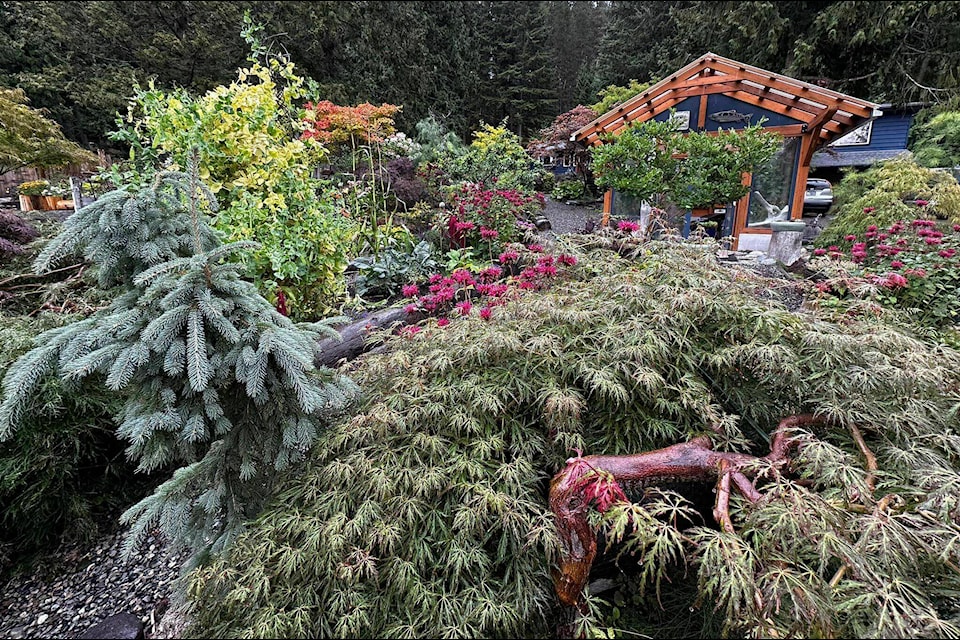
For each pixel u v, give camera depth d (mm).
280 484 1515
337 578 1169
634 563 1498
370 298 3900
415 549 1218
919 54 9523
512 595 1176
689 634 1271
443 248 4613
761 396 1597
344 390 1578
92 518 2078
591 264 2258
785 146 5750
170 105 2623
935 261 3051
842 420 1371
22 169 6844
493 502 1192
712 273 1873
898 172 4414
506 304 1978
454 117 18578
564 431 1426
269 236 2789
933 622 827
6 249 2928
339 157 8758
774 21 10961
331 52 15852
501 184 6836
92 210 1344
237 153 2789
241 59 13805
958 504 1019
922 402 1452
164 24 13445
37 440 1877
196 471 1354
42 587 1792
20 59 12000
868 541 951
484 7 22656
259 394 1323
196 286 1305
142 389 1305
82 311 2484
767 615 882
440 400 1510
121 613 1601
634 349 1468
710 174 4891
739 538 1014
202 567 1333
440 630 1077
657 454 1281
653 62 16391
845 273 2227
